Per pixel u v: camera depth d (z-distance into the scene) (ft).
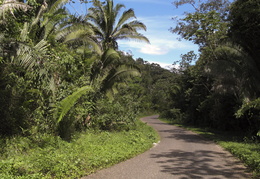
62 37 40.14
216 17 53.36
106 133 44.04
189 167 24.93
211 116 72.38
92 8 58.90
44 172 19.04
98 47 48.67
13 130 28.32
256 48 49.47
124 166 24.16
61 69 33.35
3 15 24.06
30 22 34.04
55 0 39.14
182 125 94.48
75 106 36.09
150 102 183.32
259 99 34.17
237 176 21.89
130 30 65.72
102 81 51.26
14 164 18.66
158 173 22.16
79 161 21.68
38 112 30.25
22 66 27.53
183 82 103.35
